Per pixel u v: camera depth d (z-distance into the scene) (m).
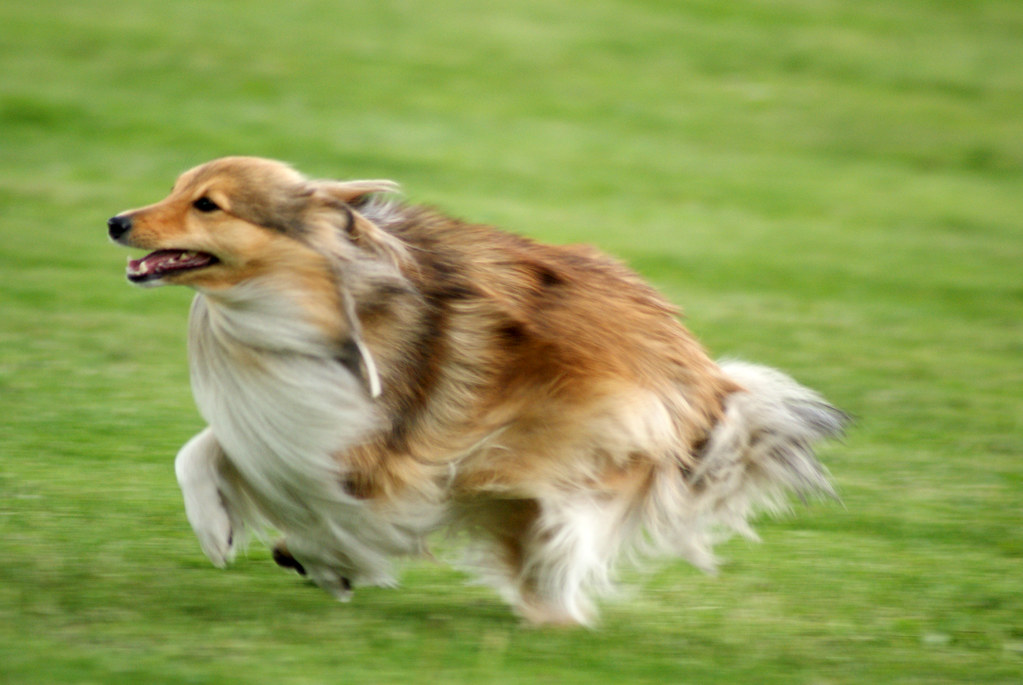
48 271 20.67
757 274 24.77
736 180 32.34
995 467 15.05
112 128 30.69
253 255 8.84
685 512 10.14
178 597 9.82
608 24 44.94
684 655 9.43
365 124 33.25
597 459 9.61
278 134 31.62
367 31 41.09
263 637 9.01
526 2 46.19
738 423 10.14
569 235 26.22
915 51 46.19
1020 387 18.67
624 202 29.56
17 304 18.83
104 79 34.25
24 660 8.10
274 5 42.62
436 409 9.38
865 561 11.94
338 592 10.14
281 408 9.02
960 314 23.03
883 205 31.31
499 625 9.85
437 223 9.87
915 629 10.31
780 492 10.55
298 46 38.88
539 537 9.70
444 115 34.81
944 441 15.97
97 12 39.94
